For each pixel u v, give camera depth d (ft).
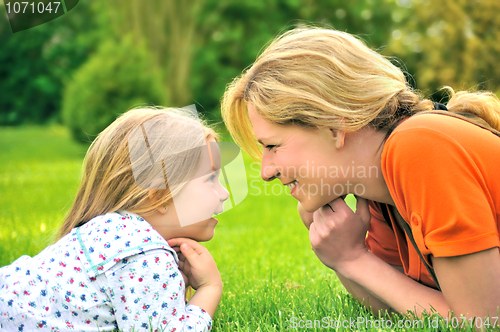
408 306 4.42
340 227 4.57
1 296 4.72
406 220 4.31
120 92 38.93
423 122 4.10
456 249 3.85
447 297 4.06
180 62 53.62
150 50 52.37
